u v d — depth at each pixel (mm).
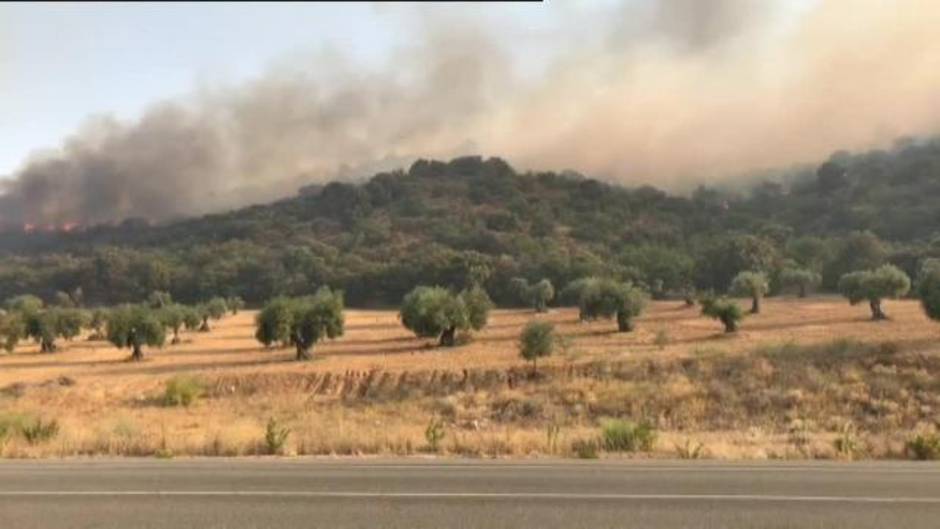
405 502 11125
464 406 40344
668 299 137625
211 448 18250
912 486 12312
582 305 76188
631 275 145750
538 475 13555
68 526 9883
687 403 38031
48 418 30703
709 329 69875
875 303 70438
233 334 100000
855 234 142250
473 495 11617
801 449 18438
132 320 70812
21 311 86750
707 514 10281
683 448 18312
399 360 56469
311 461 15852
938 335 50312
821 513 10328
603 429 20062
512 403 39938
